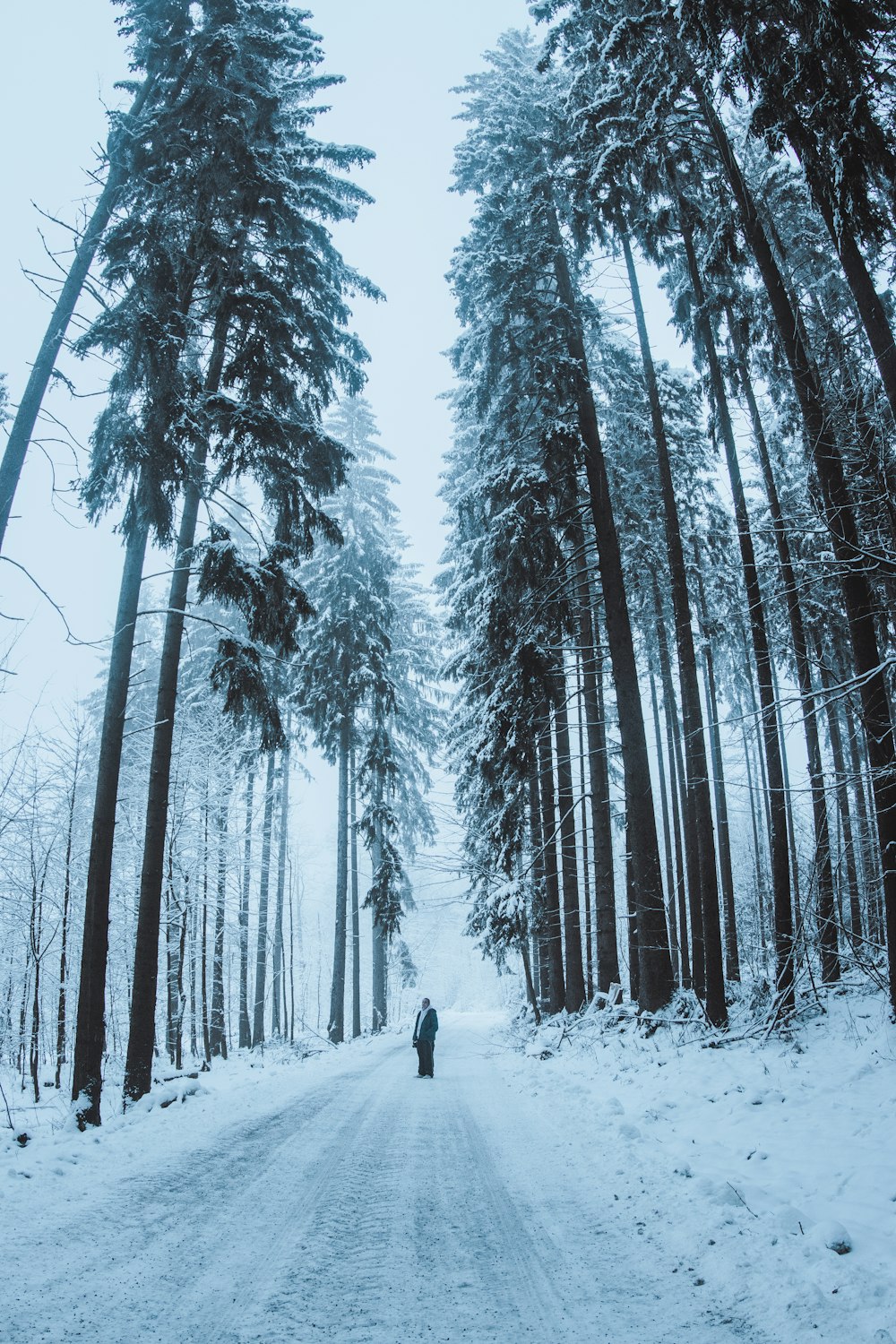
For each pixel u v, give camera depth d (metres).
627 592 20.64
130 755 19.83
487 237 15.77
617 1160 6.73
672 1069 10.02
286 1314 3.77
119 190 9.94
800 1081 7.88
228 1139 7.82
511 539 13.82
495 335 15.24
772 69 7.89
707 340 13.40
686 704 12.31
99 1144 7.59
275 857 28.12
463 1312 3.83
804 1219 4.70
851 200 7.33
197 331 12.38
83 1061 9.23
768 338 12.70
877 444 7.98
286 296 13.24
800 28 7.64
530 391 15.83
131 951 18.89
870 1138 5.92
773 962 12.85
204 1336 3.52
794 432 13.46
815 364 8.97
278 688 17.25
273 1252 4.64
